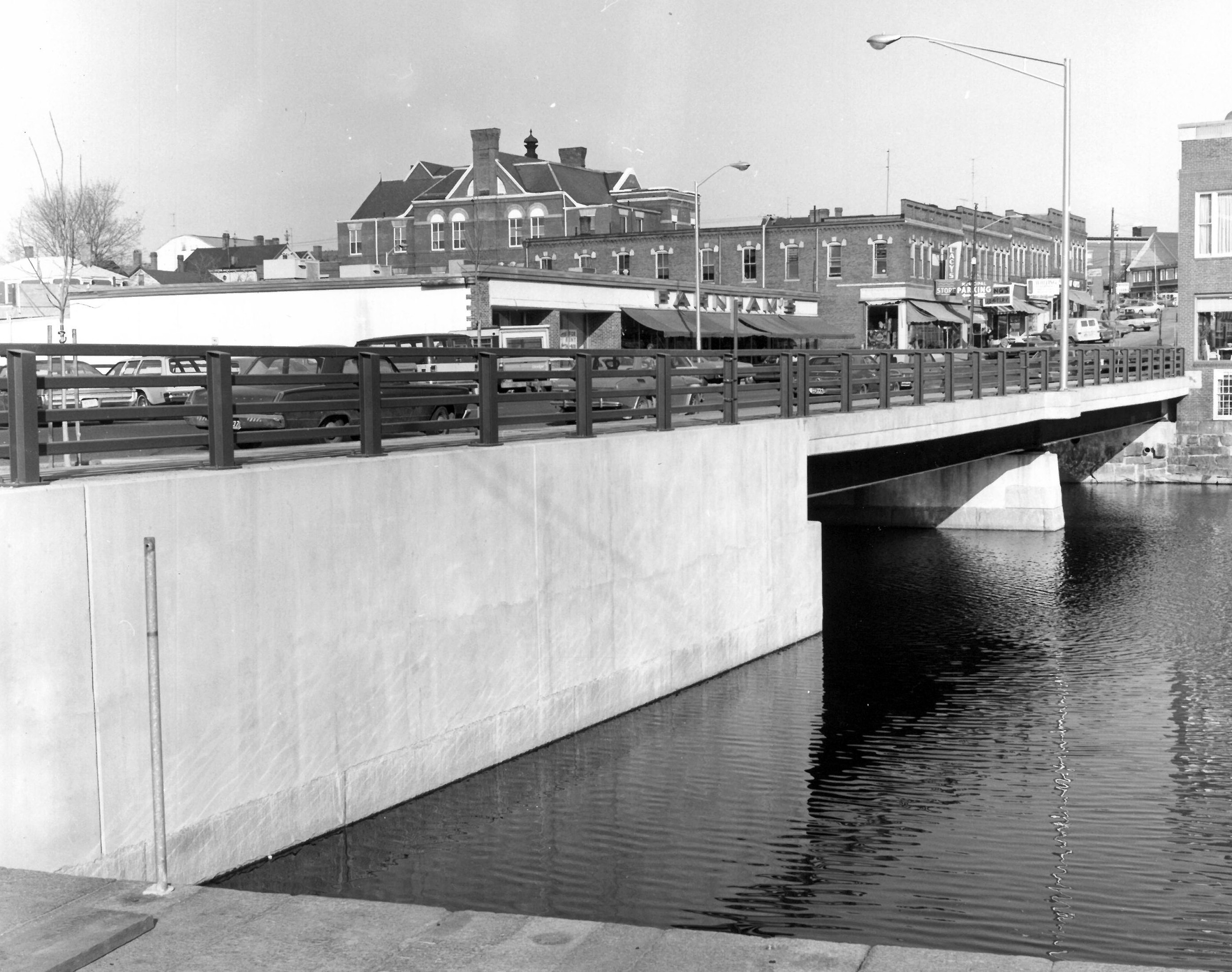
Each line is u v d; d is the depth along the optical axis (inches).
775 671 868.6
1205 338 2101.4
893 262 2768.2
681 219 3452.3
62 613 418.9
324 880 504.4
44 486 420.8
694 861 543.2
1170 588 1182.3
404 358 586.6
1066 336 1422.2
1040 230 3752.5
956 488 1601.9
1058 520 1560.0
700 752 690.2
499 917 333.7
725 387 859.4
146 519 446.6
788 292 2691.9
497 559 626.8
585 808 600.7
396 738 565.6
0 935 317.7
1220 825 592.1
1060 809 612.7
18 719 407.8
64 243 2384.4
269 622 497.0
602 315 2149.4
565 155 3538.4
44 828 414.9
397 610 562.9
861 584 1224.2
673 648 790.5
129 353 458.6
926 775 659.4
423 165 3627.0
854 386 1336.1
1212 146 2057.1
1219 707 788.6
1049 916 490.3
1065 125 1423.5
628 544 737.0
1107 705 796.0
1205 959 453.4
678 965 301.6
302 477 511.2
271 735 499.2
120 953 312.2
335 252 3882.9
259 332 1761.8
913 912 494.6
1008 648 947.3
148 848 448.8
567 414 697.0
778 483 914.7
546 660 668.7
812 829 581.9
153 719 354.9
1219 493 1964.8
